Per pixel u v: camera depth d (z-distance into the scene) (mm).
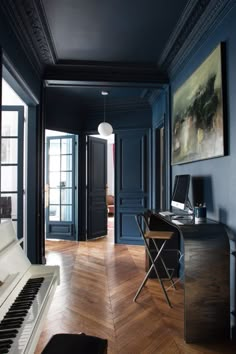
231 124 2271
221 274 2270
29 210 3715
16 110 3656
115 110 5891
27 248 3684
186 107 3270
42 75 3904
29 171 3742
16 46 2797
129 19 2818
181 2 2549
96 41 3250
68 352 1279
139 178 5707
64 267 4156
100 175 6617
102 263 4379
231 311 2299
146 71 4004
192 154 3043
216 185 2551
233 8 2244
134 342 2209
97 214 6516
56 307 2816
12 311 1287
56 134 6438
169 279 3467
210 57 2590
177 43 3221
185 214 3076
